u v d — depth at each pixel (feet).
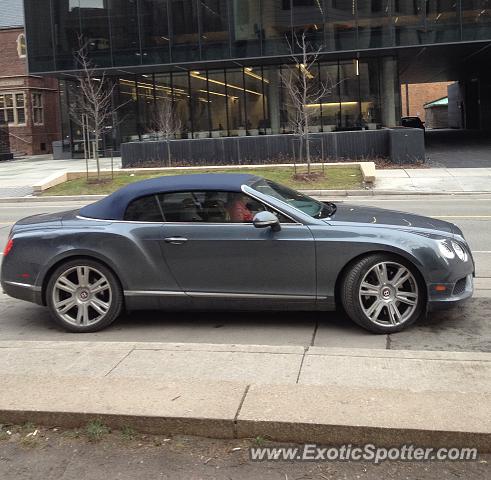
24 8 94.58
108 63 93.15
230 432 11.00
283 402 11.51
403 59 101.71
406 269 17.17
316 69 94.07
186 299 18.02
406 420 10.73
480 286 22.61
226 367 13.98
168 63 91.25
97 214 18.85
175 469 10.28
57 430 11.53
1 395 12.21
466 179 59.00
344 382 12.92
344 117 94.22
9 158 129.08
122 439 11.16
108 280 18.20
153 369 13.99
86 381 12.79
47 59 94.63
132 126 102.83
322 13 85.46
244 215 17.92
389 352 14.69
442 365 13.70
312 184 58.95
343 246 17.16
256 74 96.78
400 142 69.67
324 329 18.17
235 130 98.73
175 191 18.42
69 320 18.53
